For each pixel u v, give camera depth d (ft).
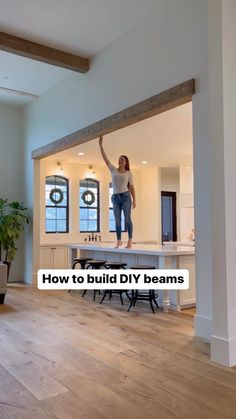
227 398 7.53
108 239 31.37
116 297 18.57
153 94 13.87
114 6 13.57
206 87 11.75
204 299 11.65
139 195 34.01
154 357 9.86
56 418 6.75
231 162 9.58
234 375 8.65
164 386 8.07
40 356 9.96
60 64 17.11
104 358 9.80
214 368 9.08
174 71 12.97
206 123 11.69
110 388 7.98
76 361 9.58
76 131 18.70
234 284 9.45
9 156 24.56
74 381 8.35
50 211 28.66
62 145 19.93
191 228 28.45
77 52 17.21
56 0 13.17
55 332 12.22
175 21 12.98
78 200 30.07
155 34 13.85
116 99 15.89
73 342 11.16
